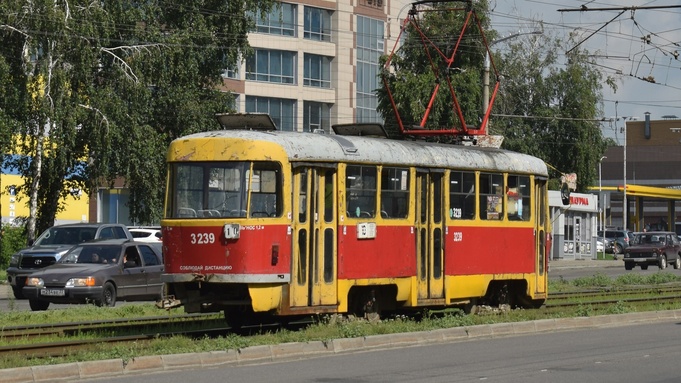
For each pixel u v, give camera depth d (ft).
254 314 68.80
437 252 73.41
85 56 143.54
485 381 44.50
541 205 85.25
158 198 161.27
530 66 253.65
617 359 52.54
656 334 66.49
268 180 62.28
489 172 78.69
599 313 77.05
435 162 73.31
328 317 65.46
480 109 199.52
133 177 158.81
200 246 62.08
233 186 62.08
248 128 67.77
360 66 260.01
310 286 63.77
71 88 145.79
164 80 162.30
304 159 63.57
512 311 78.07
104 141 147.74
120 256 90.53
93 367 46.24
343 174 66.08
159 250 94.79
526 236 82.74
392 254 69.41
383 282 68.59
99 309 82.02
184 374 47.06
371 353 55.77
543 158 254.68
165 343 54.75
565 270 186.60
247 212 61.46
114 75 152.97
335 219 65.57
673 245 189.78
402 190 70.74
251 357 51.83
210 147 63.00
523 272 82.17
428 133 83.10
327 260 64.95
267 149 62.18
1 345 57.93
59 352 53.88
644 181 445.37
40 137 144.56
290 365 50.47
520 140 249.34
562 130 254.68
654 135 445.78
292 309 62.39
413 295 71.00
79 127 149.18
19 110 139.95
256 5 181.06
